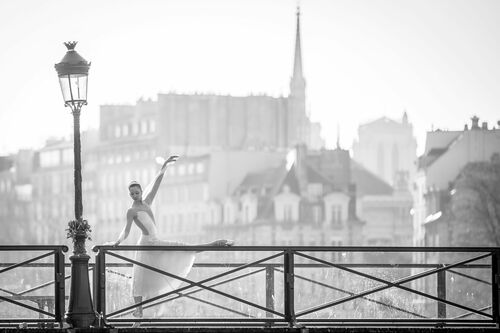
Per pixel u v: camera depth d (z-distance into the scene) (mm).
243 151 192250
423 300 34469
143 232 26484
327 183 189000
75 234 25625
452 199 142000
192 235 194625
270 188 188875
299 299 39625
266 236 186875
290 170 188875
